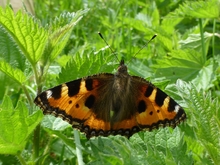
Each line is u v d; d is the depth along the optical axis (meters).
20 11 0.13
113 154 0.12
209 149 0.11
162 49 0.23
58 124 0.14
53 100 0.13
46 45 0.14
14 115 0.12
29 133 0.13
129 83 0.13
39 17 0.29
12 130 0.12
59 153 0.16
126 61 0.22
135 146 0.11
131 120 0.13
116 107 0.13
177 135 0.13
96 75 0.13
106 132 0.13
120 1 0.30
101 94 0.13
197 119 0.12
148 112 0.13
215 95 0.19
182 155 0.12
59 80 0.15
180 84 0.12
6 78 0.18
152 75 0.21
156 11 0.27
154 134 0.13
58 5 0.32
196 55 0.21
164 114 0.13
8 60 0.15
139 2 0.31
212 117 0.11
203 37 0.22
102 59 0.15
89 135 0.13
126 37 0.26
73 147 0.14
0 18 0.13
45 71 0.14
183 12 0.23
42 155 0.14
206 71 0.20
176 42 0.24
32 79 0.20
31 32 0.13
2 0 0.27
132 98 0.13
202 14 0.22
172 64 0.21
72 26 0.14
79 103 0.13
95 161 0.13
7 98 0.12
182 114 0.13
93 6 0.30
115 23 0.26
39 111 0.12
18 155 0.13
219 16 0.22
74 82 0.13
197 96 0.12
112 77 0.14
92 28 0.29
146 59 0.22
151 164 0.11
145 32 0.24
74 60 0.15
